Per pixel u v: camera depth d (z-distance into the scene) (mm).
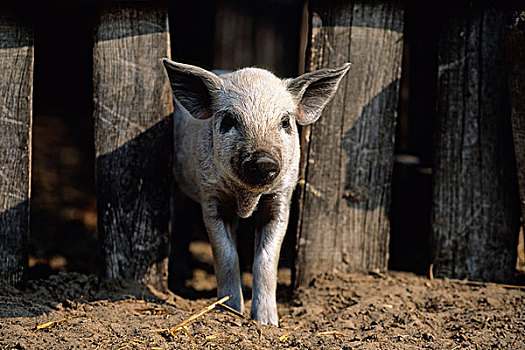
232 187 4520
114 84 5273
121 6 5219
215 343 3877
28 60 5137
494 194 5512
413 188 7426
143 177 5336
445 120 5551
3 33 5066
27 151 5172
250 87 4277
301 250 5574
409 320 4453
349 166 5566
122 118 5293
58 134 10734
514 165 5457
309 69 5457
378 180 5613
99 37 5234
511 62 5129
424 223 7297
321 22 5418
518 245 5879
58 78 11086
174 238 6516
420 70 8539
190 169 5277
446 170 5574
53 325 4129
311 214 5562
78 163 9992
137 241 5359
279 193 4645
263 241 4695
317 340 4051
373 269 5711
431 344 4008
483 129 5488
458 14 5461
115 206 5340
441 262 5633
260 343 3961
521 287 5316
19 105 5141
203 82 4457
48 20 9891
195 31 11914
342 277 5574
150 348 3742
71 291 5148
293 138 4465
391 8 5449
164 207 5383
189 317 4250
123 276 5367
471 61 5465
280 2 14578
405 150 9148
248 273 6777
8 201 5141
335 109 5484
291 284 5641
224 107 4297
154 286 5395
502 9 5391
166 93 5301
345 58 5457
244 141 4117
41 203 8586
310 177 5523
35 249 7055
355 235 5648
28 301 4680
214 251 4684
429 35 7969
